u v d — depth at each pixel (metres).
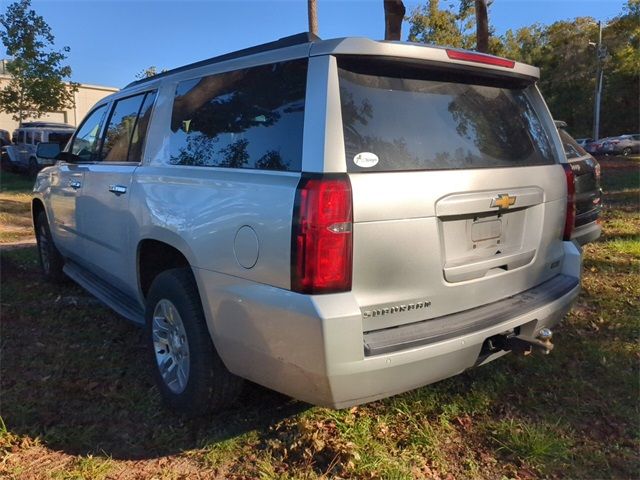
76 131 5.23
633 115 47.50
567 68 46.56
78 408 3.38
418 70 2.84
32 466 2.82
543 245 3.31
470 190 2.76
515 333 2.99
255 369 2.69
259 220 2.55
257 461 2.84
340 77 2.55
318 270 2.36
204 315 2.98
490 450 2.95
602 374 3.75
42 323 4.79
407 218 2.53
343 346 2.34
